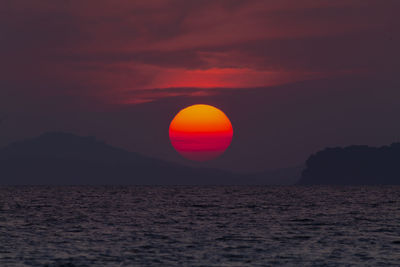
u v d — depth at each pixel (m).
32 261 128.38
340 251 145.75
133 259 132.50
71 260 130.25
